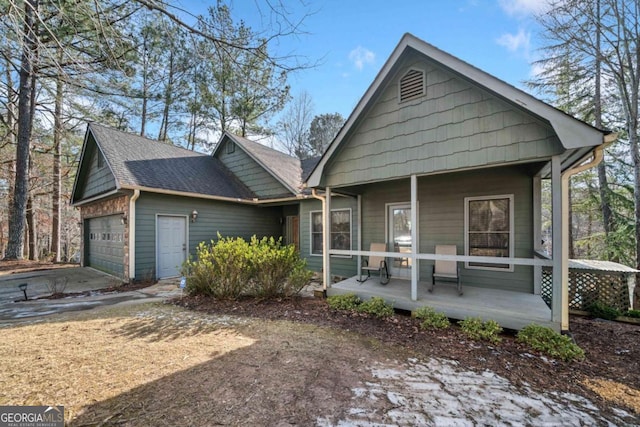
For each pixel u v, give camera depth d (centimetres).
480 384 264
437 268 556
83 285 751
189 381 261
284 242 1199
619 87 783
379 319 449
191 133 1731
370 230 699
